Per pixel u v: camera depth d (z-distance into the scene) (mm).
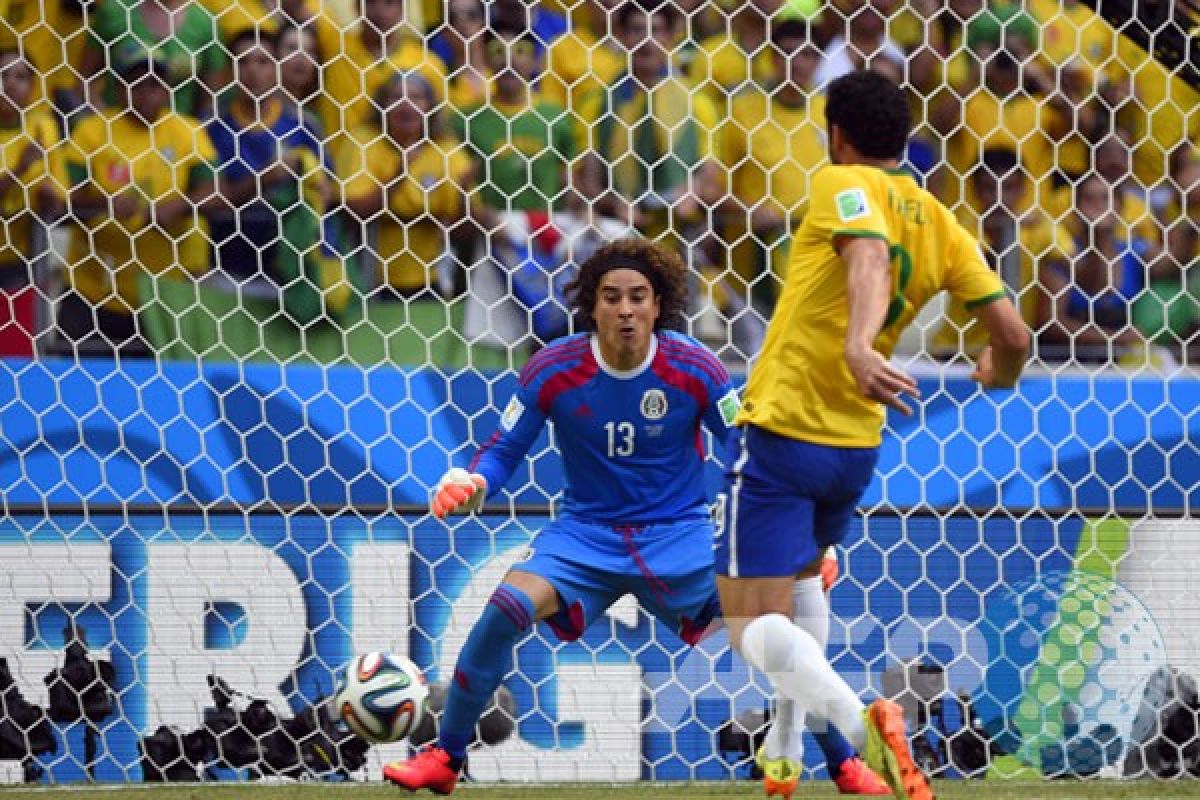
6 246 26484
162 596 22953
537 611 19078
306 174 28453
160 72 28797
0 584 22844
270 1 29391
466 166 28797
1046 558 23500
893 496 23703
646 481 19578
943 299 28328
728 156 29188
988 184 29891
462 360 28438
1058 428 24000
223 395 23781
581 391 19406
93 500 23359
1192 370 28875
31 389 23594
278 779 22656
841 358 16281
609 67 29594
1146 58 30562
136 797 20359
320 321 28391
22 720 22562
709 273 28984
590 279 19547
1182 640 23312
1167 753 23078
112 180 28312
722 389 19578
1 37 28656
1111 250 29859
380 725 18594
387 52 29234
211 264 28422
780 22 29094
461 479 19281
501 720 22672
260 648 22891
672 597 19594
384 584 23172
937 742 23031
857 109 16500
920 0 30000
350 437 23844
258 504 23297
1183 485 24078
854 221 15641
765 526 16625
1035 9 30469
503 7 29547
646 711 22859
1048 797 19844
